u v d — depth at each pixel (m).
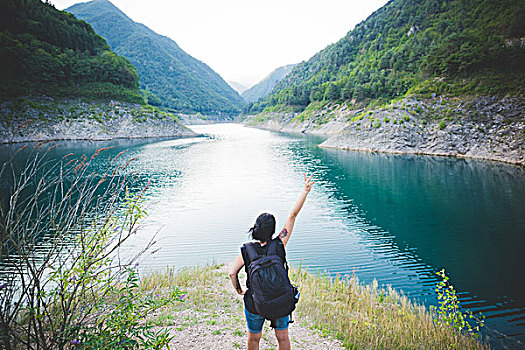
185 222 20.70
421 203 25.86
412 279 13.04
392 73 128.50
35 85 100.62
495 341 8.55
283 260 3.40
